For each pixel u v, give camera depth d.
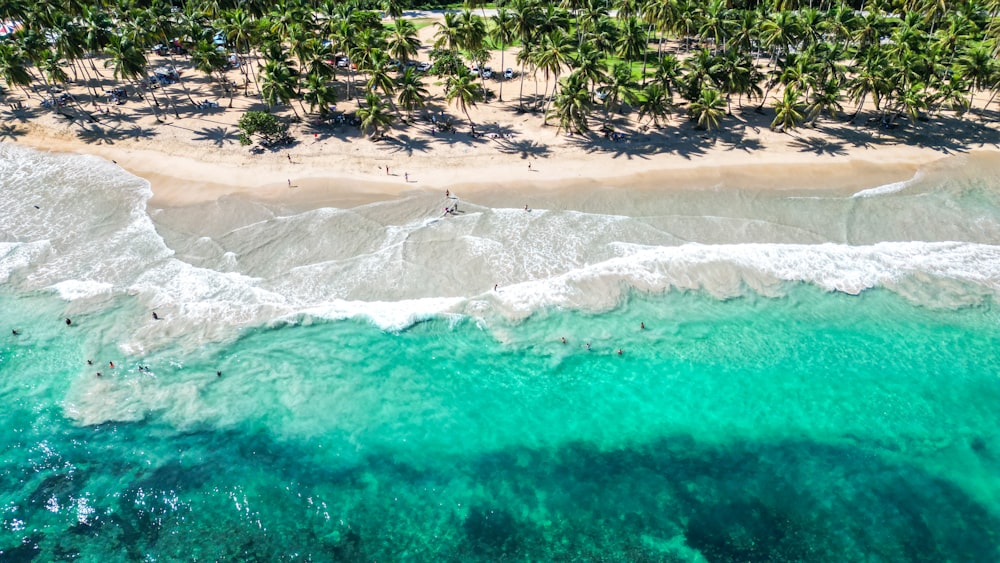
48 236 57.12
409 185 64.88
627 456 40.59
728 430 42.19
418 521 36.94
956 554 35.00
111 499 37.66
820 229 59.47
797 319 49.91
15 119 75.00
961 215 61.50
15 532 36.09
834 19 79.44
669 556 35.00
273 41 76.44
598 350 47.28
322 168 67.19
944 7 89.94
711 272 53.88
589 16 79.50
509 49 100.25
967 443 41.16
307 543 35.72
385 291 51.41
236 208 60.91
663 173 67.81
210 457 39.94
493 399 43.94
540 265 54.16
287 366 45.56
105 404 42.72
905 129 76.94
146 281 52.09
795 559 34.84
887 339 48.22
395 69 71.75
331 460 40.09
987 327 49.16
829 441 41.44
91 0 91.00
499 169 67.81
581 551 35.31
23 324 48.16
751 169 68.81
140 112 77.19
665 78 70.94
